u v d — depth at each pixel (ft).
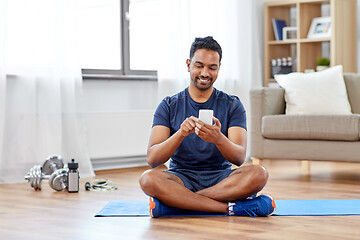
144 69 17.17
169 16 16.60
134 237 7.41
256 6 19.31
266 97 14.37
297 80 14.66
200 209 8.63
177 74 16.71
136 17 17.01
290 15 19.98
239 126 8.98
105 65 16.49
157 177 8.53
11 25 13.50
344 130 12.96
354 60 18.54
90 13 16.11
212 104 9.05
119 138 15.78
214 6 17.71
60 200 10.73
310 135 13.38
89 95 15.96
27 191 12.04
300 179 13.50
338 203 9.97
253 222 8.23
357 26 18.71
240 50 18.47
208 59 8.63
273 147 14.02
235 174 8.68
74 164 11.77
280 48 19.93
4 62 13.23
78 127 14.57
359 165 16.42
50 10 14.03
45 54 13.99
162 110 9.08
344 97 14.34
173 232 7.63
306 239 7.22
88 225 8.27
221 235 7.43
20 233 7.79
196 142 8.89
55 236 7.57
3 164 13.48
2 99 13.23
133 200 10.61
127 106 16.83
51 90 14.03
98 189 12.03
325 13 19.27
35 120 13.84
